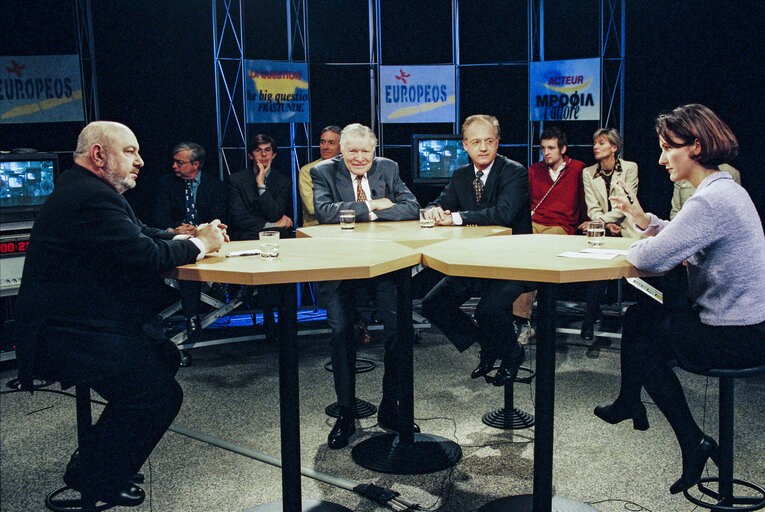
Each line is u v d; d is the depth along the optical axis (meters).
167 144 5.43
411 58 5.88
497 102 5.93
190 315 4.30
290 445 2.14
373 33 5.48
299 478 2.18
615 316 5.30
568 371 4.04
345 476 2.70
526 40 5.80
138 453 2.10
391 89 5.29
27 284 2.08
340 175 3.84
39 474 2.77
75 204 2.04
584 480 2.61
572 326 5.03
